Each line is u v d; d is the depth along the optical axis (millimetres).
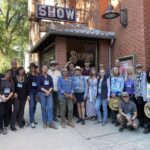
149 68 5418
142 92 4602
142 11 5500
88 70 5457
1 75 4629
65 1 8633
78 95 5121
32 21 10250
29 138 4270
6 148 3896
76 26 7562
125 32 5992
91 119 5328
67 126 4867
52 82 4879
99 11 7047
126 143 4016
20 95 4719
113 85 5020
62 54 5898
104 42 6371
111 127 4797
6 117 4629
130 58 5781
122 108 4625
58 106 5215
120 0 6176
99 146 3947
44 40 6359
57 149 3859
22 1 17203
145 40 5457
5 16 17109
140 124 4742
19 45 17703
